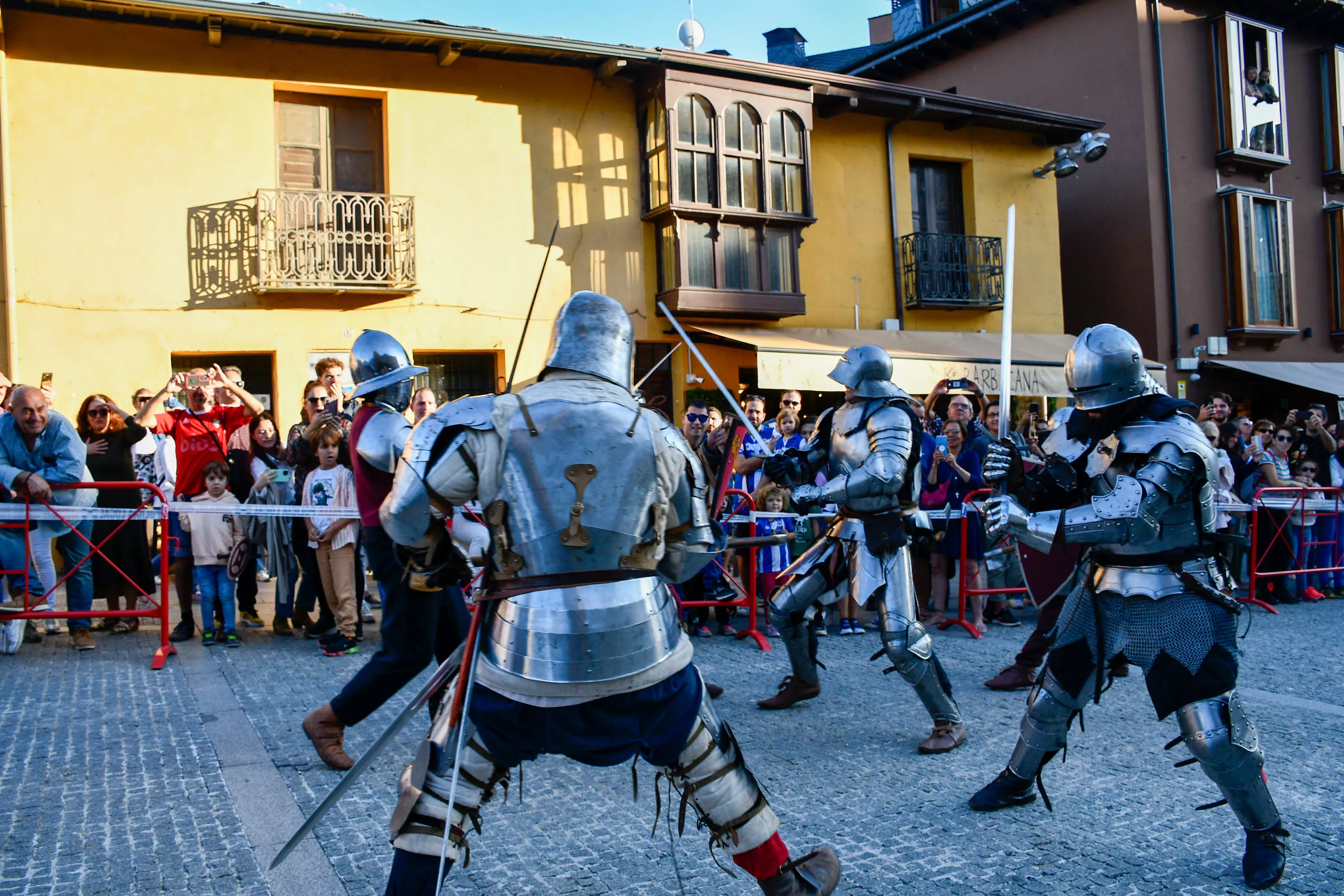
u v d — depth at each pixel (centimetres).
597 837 347
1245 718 310
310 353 1100
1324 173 1888
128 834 345
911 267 1452
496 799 383
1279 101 1770
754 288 1285
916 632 443
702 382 1286
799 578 491
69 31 1005
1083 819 362
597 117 1243
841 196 1421
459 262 1165
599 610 223
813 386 1214
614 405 237
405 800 227
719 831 239
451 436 236
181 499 717
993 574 792
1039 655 564
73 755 433
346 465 662
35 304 991
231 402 807
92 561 712
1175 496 315
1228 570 334
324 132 1133
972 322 1515
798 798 386
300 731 472
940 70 1956
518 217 1195
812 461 495
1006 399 358
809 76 1305
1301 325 1834
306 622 725
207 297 1058
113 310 1020
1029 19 1789
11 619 609
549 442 229
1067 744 443
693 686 238
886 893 301
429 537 248
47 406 634
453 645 421
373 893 299
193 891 300
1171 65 1677
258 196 1060
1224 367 1684
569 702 220
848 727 487
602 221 1240
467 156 1172
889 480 441
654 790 394
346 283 1089
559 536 226
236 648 670
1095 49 1698
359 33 1071
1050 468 347
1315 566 969
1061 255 1767
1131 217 1655
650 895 300
